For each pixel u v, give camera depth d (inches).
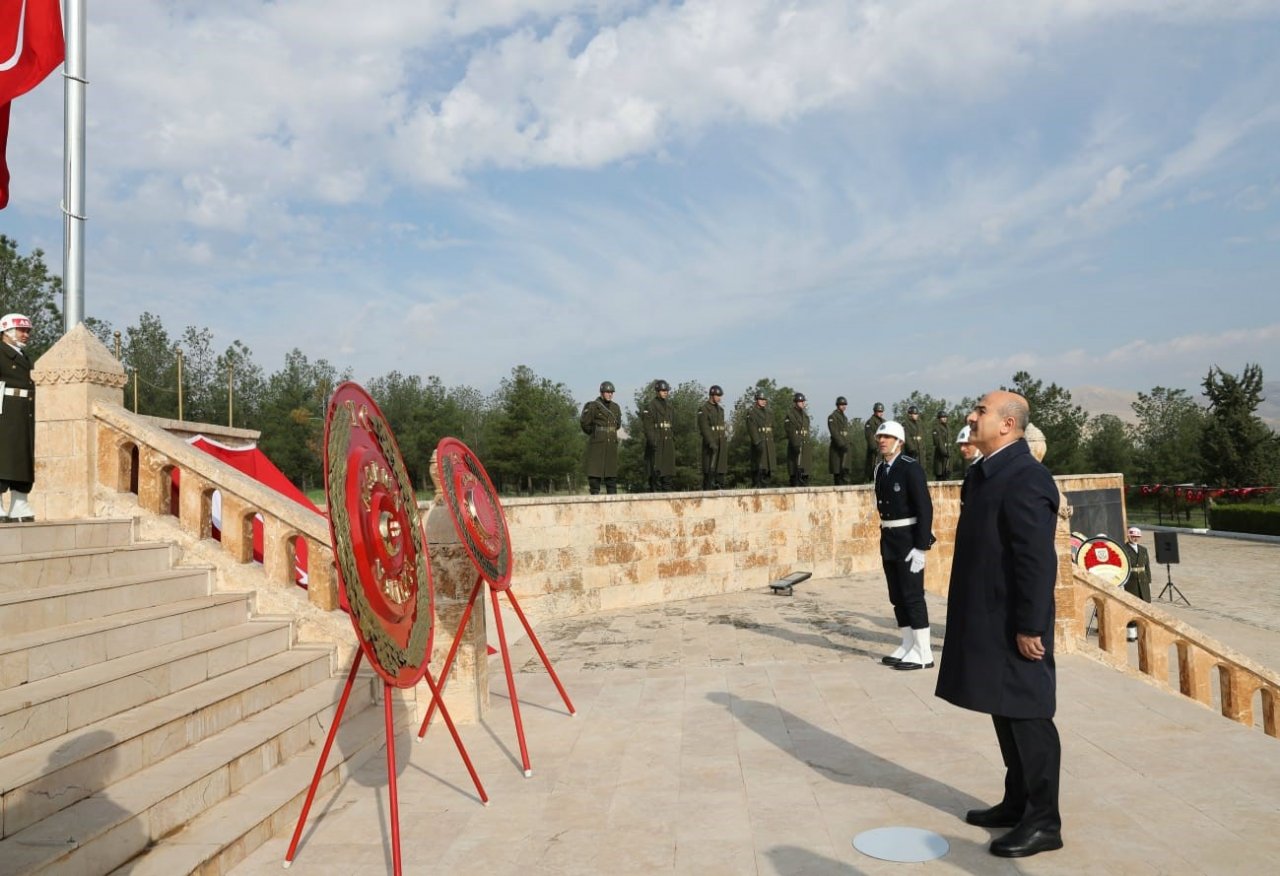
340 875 158.6
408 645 181.2
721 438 655.1
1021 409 168.7
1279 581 871.1
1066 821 175.6
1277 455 1766.7
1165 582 882.1
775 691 300.8
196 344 2079.2
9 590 192.9
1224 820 173.6
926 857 160.4
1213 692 497.7
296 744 205.5
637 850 169.0
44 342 1427.2
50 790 141.9
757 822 181.8
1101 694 280.8
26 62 321.1
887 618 465.7
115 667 183.6
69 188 318.0
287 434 2050.9
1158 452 2308.1
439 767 225.3
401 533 187.2
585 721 268.1
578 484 2011.6
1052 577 160.2
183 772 165.8
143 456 265.1
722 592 582.9
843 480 789.2
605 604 511.8
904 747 232.1
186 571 245.9
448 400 2161.7
